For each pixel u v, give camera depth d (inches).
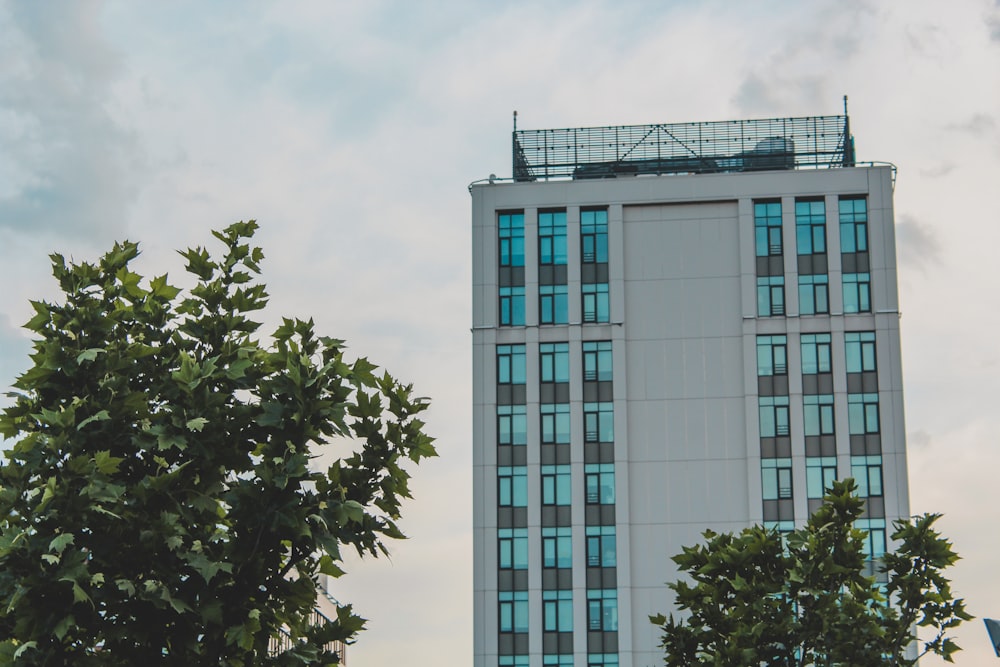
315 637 716.0
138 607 655.8
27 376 685.9
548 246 3085.6
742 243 3051.2
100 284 737.6
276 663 690.8
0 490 643.5
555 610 2906.0
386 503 703.1
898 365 2967.5
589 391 3009.4
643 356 3024.1
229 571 653.3
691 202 3083.2
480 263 3083.2
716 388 2999.5
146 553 649.6
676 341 3026.6
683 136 3213.6
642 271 3063.5
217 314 747.4
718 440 2974.9
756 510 2928.2
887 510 2906.0
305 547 687.7
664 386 3006.9
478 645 2903.5
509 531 2952.8
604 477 2960.1
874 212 3038.9
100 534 649.6
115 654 660.7
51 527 636.1
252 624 665.6
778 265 3038.9
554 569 2923.2
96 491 637.9
